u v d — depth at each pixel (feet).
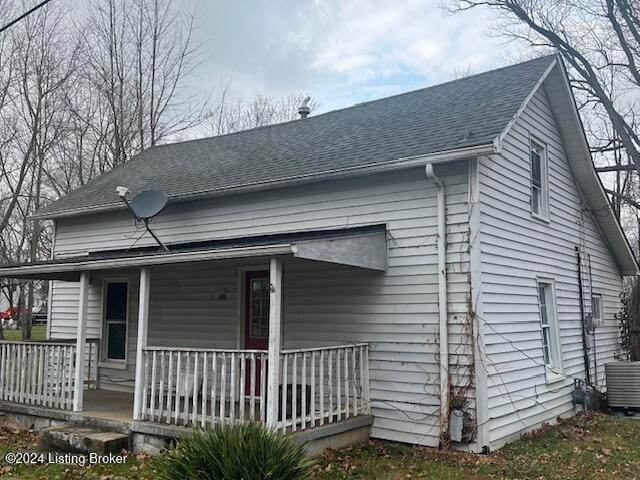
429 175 24.48
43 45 64.54
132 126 74.28
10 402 29.63
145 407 24.43
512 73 33.76
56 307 40.91
